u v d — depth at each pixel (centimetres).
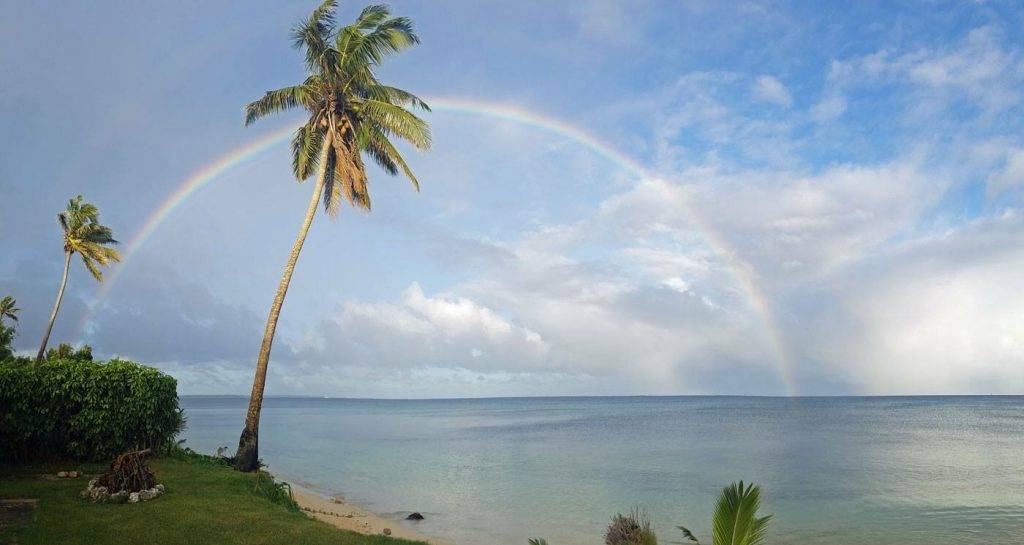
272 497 2136
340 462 5144
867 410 16838
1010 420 11194
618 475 4300
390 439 7925
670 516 2920
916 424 10075
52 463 2180
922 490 3575
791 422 11025
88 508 1661
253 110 2883
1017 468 4469
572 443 7050
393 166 3170
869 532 2577
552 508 3097
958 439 7038
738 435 7931
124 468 1834
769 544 2392
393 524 2666
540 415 17250
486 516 2886
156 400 2406
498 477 4216
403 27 2897
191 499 1834
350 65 2841
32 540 1368
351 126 2869
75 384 2188
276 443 7112
